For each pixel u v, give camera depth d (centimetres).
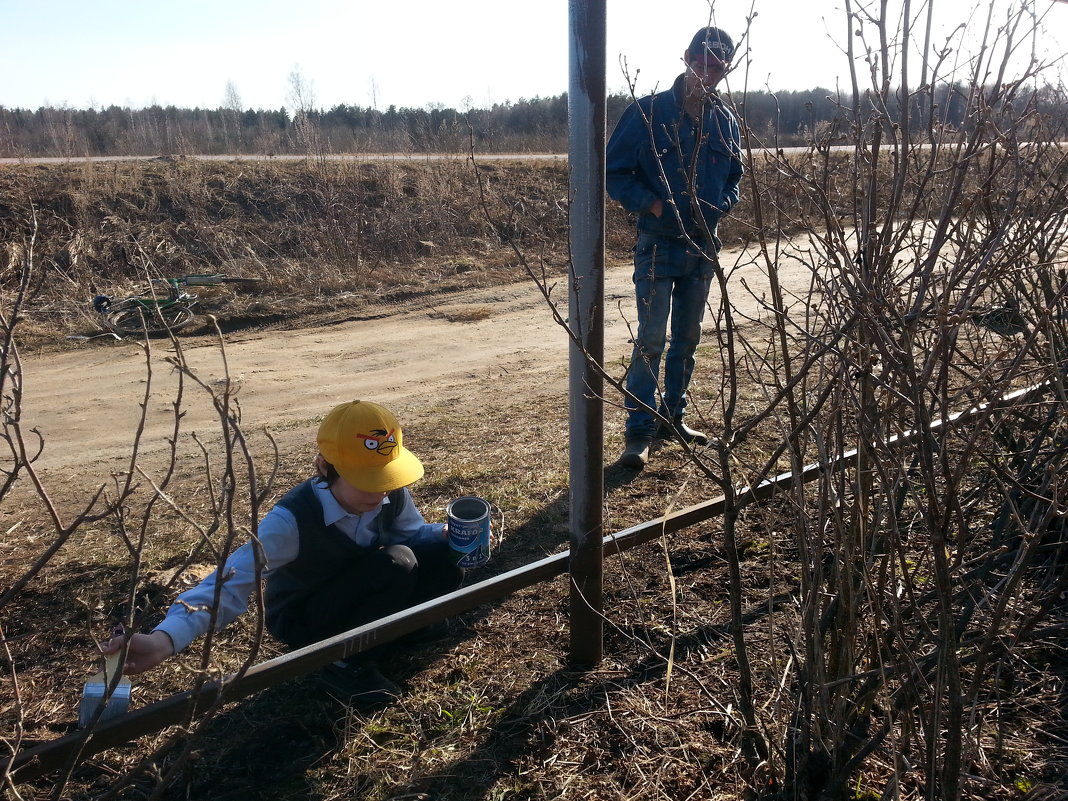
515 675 280
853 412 191
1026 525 194
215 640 310
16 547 404
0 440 662
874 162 174
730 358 203
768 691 261
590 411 251
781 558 340
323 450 256
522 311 1095
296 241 1392
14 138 2023
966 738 189
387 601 271
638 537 298
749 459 438
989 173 185
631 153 417
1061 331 229
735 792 226
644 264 438
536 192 1597
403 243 1398
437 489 445
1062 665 260
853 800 210
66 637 316
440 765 243
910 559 278
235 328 1072
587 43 220
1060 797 202
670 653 269
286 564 264
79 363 923
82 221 1293
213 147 2034
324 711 269
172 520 428
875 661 206
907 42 166
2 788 171
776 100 195
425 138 2003
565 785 232
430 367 850
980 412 185
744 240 225
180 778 240
